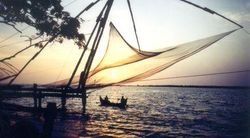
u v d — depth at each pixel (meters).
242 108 49.47
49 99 59.88
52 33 14.97
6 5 13.91
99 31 10.65
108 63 10.95
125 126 25.94
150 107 51.12
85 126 22.09
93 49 10.77
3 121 9.37
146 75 8.38
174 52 8.61
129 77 8.88
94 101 69.81
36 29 15.04
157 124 28.36
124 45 11.66
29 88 17.52
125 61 10.10
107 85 9.38
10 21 14.35
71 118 24.44
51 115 8.82
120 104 45.88
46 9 15.11
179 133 23.48
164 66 8.15
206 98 91.62
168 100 77.69
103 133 21.05
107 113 37.50
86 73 10.72
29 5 14.30
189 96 109.38
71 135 17.03
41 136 8.83
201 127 27.06
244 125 27.31
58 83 13.88
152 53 9.58
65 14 15.06
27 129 9.07
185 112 42.62
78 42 15.27
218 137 21.95
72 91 14.37
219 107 52.81
